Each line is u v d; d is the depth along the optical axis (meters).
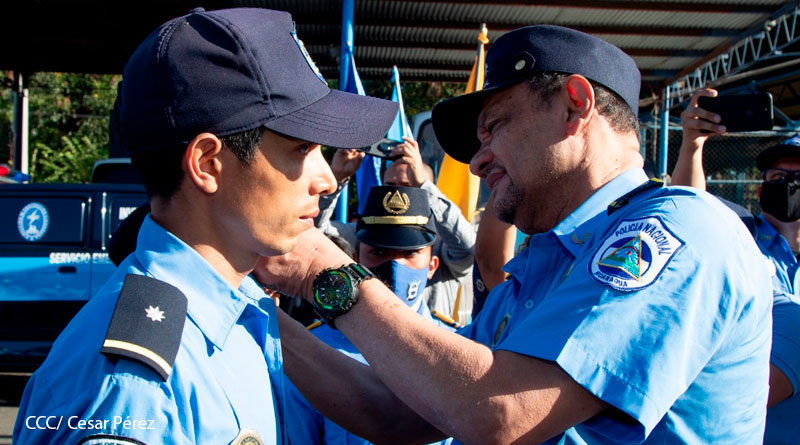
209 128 1.06
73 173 14.96
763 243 3.17
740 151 8.68
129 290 1.05
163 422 0.97
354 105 1.22
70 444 0.92
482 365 1.20
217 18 1.09
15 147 9.21
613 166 1.54
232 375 1.14
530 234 1.67
